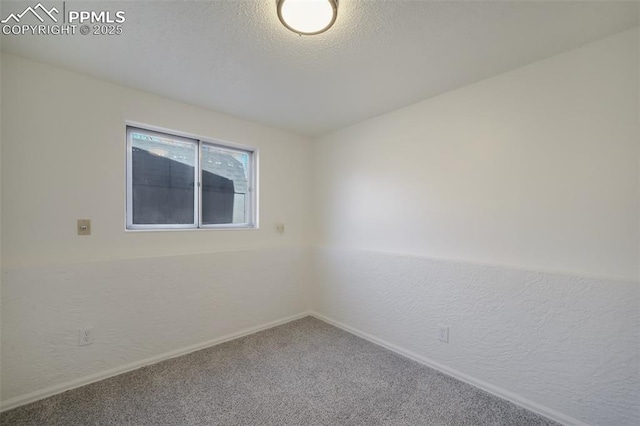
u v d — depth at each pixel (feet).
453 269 6.70
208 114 8.25
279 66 5.86
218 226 8.88
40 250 5.75
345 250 9.46
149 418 5.19
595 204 5.04
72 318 5.98
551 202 5.50
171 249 7.60
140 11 4.26
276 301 9.72
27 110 5.63
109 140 6.58
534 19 4.45
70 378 5.96
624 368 4.64
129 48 5.26
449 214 7.01
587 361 4.96
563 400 5.18
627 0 4.04
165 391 5.96
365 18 4.40
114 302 6.50
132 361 6.73
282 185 10.17
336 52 5.35
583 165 5.15
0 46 5.21
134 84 6.68
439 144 7.21
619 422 4.67
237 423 5.12
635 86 4.68
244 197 9.51
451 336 6.72
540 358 5.45
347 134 9.75
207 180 8.65
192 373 6.64
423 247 7.53
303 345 8.19
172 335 7.37
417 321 7.39
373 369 6.93
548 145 5.53
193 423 5.10
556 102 5.44
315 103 7.77
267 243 9.73
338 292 9.68
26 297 5.52
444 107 7.11
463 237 6.76
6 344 5.34
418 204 7.66
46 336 5.71
